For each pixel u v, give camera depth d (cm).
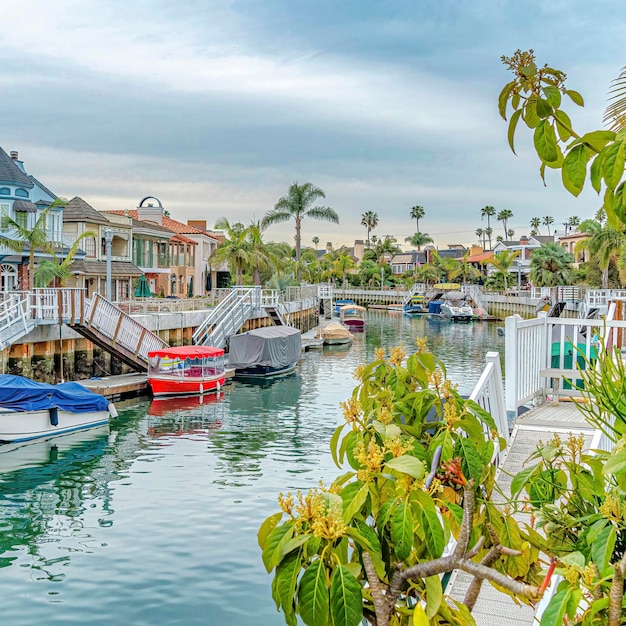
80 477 1955
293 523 279
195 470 2023
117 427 2603
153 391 3177
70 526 1563
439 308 9688
